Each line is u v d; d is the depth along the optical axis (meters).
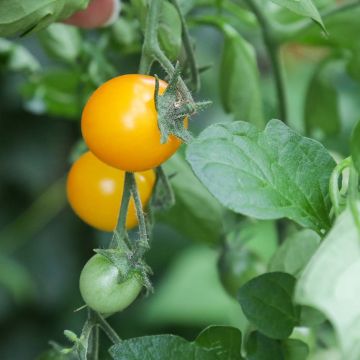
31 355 0.84
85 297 0.31
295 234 0.35
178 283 0.77
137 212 0.31
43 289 0.84
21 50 0.49
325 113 0.51
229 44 0.42
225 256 0.44
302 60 0.89
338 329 0.24
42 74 0.50
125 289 0.31
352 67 0.50
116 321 0.81
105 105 0.29
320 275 0.25
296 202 0.29
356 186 0.28
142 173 0.34
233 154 0.29
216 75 0.81
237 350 0.32
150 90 0.30
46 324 0.86
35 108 0.53
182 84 0.29
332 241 0.26
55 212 0.83
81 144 0.44
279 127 0.30
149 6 0.32
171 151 0.30
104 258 0.31
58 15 0.32
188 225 0.43
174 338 0.31
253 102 0.43
